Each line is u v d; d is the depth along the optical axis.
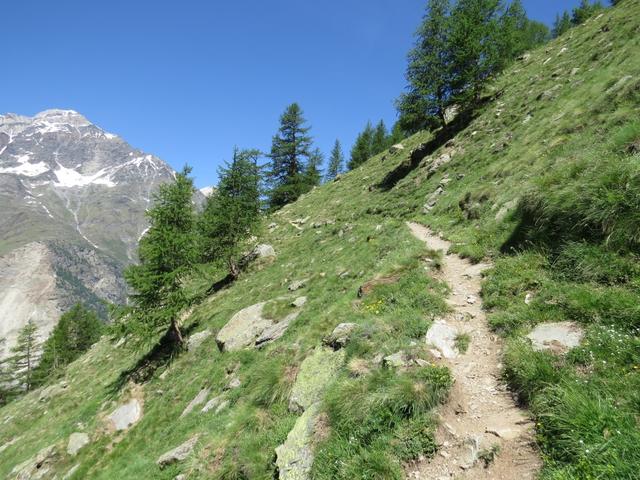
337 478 6.60
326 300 18.42
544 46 43.66
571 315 7.61
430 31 37.56
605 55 23.86
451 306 10.51
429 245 17.78
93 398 27.66
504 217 14.73
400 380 7.43
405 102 38.12
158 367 25.75
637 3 28.38
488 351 8.08
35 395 41.22
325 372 10.27
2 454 28.41
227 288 33.22
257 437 9.97
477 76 37.06
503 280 10.49
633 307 6.55
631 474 4.06
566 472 4.53
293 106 59.22
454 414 6.62
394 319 10.39
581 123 16.67
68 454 20.97
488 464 5.43
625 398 5.09
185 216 28.05
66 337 77.19
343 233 31.31
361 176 51.16
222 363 19.56
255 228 34.28
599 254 8.25
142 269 25.94
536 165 16.58
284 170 61.19
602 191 8.61
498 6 37.62
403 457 6.28
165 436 16.94
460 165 28.61
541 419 5.54
